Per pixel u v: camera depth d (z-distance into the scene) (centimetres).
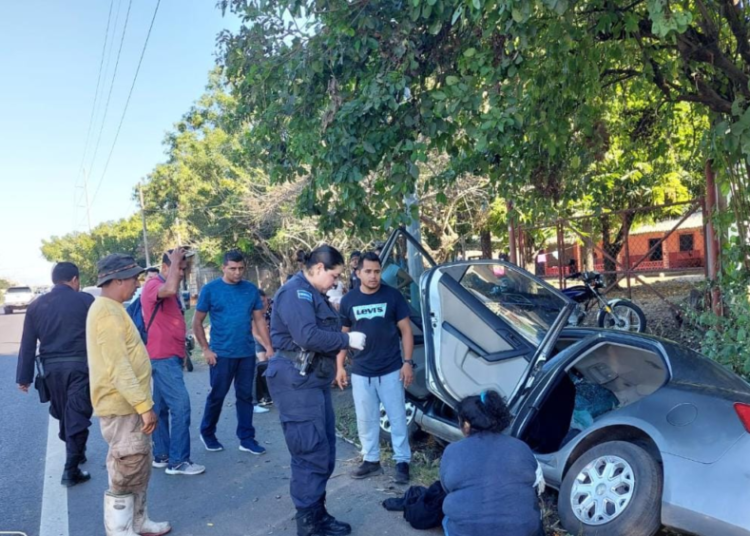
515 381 457
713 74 645
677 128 890
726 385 390
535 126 627
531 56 586
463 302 465
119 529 389
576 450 402
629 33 596
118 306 398
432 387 451
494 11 498
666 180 1218
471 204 1458
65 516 466
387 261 613
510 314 491
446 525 323
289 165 719
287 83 673
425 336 461
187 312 2052
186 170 2500
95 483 538
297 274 417
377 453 507
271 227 2144
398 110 601
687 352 429
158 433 561
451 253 1653
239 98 830
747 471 316
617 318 884
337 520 420
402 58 604
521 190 852
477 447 320
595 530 359
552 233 1382
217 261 2372
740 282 637
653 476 348
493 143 609
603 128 788
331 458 418
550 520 405
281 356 400
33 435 720
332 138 583
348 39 616
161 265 536
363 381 496
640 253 1892
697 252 1777
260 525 435
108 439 391
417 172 579
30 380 520
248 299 588
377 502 458
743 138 486
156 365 529
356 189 599
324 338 386
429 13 530
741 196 644
